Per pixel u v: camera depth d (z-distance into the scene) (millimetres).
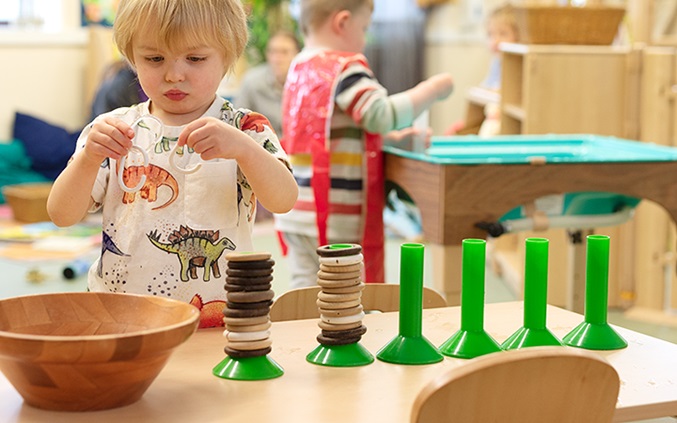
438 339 1241
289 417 942
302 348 1178
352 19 2420
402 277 1136
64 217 1295
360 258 1131
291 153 2396
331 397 1000
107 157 1282
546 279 1186
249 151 1229
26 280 3453
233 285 1061
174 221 1329
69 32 5352
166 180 1336
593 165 2152
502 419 898
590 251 1226
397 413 956
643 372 1118
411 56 5906
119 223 1347
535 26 3387
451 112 6016
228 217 1337
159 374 1066
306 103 2363
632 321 3176
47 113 5344
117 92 4672
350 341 1120
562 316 1381
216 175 1334
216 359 1129
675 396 1038
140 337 901
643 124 3293
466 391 875
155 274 1325
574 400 926
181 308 1028
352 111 2311
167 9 1274
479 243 1146
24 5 5312
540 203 2191
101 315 1082
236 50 1368
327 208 2350
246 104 5023
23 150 5059
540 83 3287
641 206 3303
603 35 3393
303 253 2420
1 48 5156
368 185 2361
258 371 1056
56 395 935
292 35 4859
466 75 6004
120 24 1319
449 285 2082
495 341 1166
